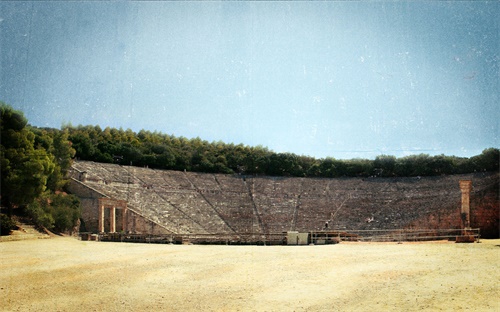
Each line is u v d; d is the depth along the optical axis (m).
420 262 22.02
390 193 79.56
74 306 16.27
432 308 14.50
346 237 47.88
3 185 42.22
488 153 74.12
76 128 84.25
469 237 34.19
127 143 88.06
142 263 24.42
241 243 54.28
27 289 18.73
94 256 27.48
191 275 21.03
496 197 56.72
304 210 79.00
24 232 42.28
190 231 65.06
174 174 85.62
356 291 17.02
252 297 16.88
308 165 95.44
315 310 15.00
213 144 105.38
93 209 56.69
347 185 86.44
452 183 76.25
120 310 15.73
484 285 16.88
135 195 69.56
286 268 22.03
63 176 59.75
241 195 83.62
